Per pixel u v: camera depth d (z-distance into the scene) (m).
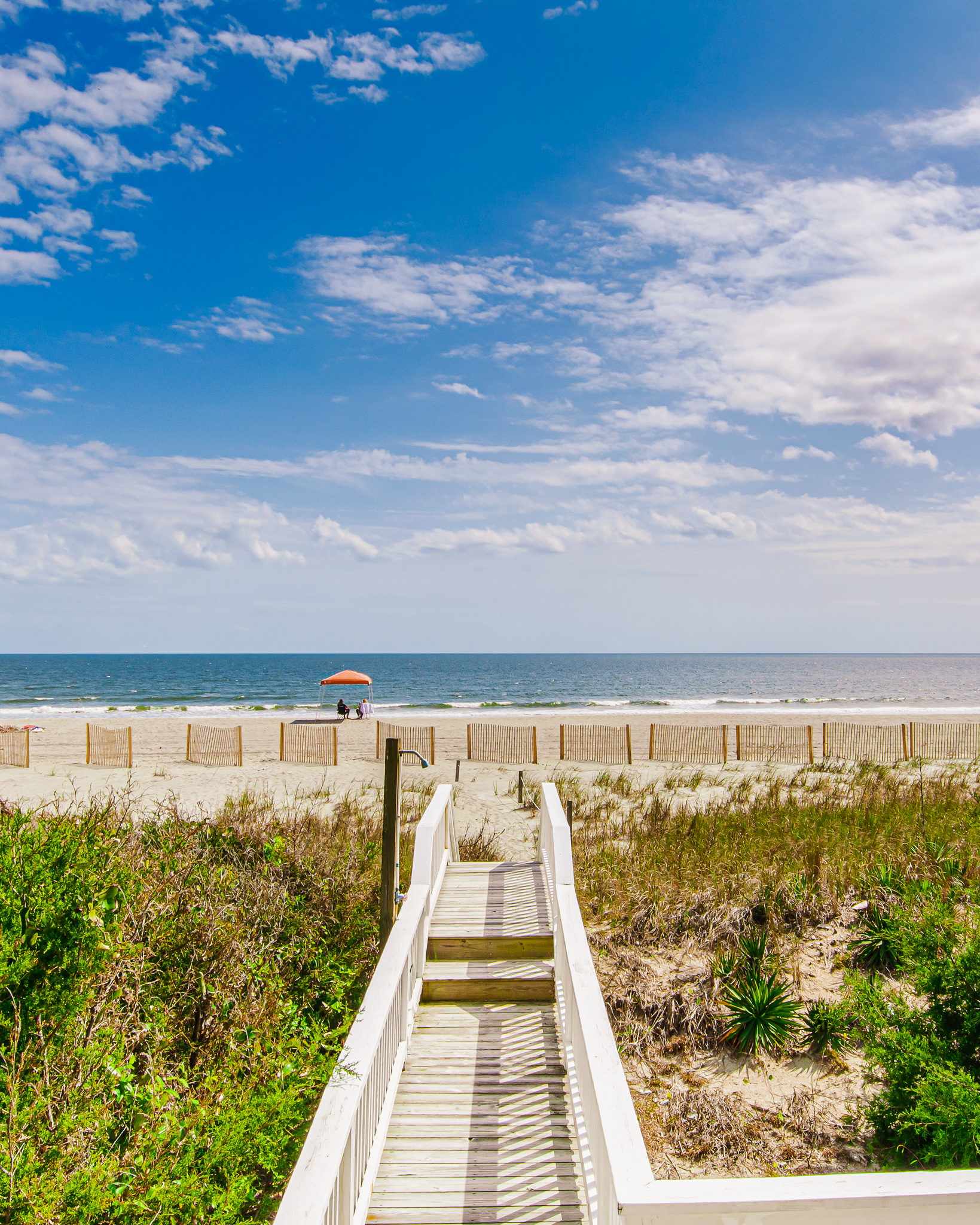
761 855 10.25
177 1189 3.42
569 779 18.75
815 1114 5.61
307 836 8.72
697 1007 6.78
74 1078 3.87
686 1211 2.30
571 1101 4.72
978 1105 4.49
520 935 7.13
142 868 6.35
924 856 9.68
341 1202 3.41
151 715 44.72
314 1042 4.90
